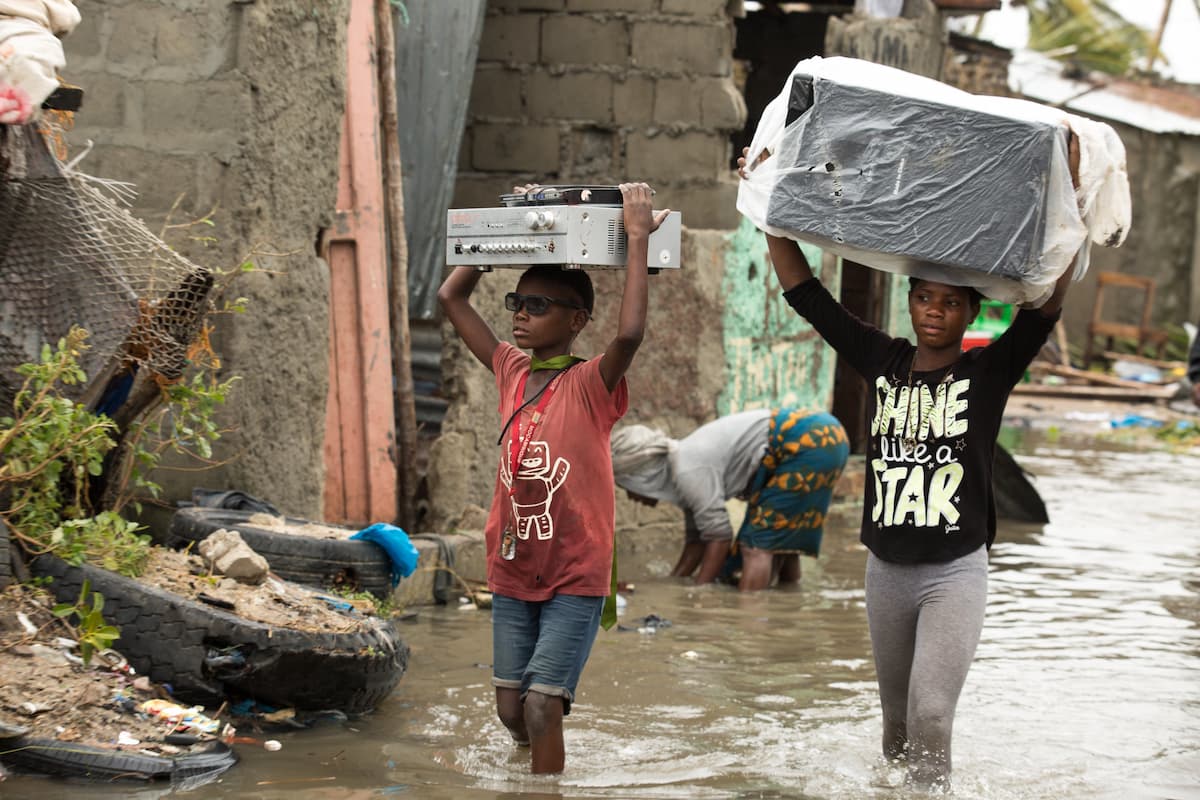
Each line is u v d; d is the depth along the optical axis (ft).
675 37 32.30
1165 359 82.38
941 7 45.50
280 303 22.06
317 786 14.06
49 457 16.38
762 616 24.00
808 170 14.32
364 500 25.03
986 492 14.46
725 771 15.33
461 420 26.45
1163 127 82.69
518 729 15.23
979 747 16.63
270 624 16.03
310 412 22.72
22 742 13.74
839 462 26.50
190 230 21.47
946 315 14.38
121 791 13.41
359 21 24.89
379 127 25.90
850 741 16.62
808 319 15.47
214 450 21.52
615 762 15.51
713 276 31.83
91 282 17.92
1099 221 13.87
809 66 14.55
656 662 20.51
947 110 13.75
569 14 32.76
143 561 16.89
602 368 14.14
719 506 26.55
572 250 13.73
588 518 14.30
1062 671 20.59
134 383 18.86
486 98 33.42
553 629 14.40
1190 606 25.45
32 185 17.35
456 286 15.49
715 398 32.30
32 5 16.65
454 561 24.17
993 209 13.66
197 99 21.49
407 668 19.21
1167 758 16.40
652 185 32.71
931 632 14.28
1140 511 37.22
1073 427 59.77
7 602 15.48
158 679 15.75
